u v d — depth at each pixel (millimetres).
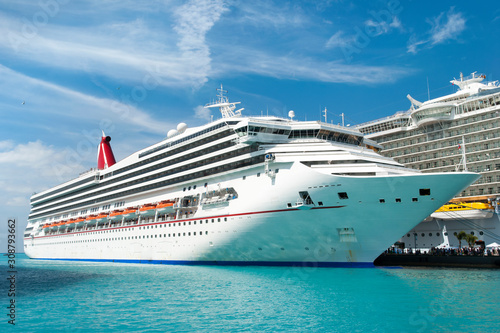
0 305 24844
